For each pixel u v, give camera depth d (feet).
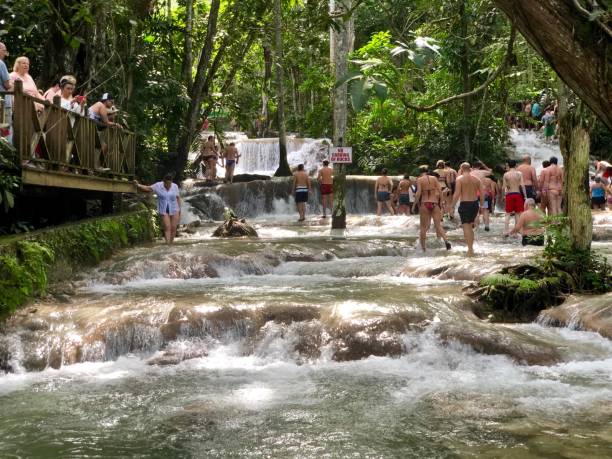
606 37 5.90
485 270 32.94
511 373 21.50
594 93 5.97
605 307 25.55
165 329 24.40
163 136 77.05
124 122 54.34
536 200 53.62
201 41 78.43
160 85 63.62
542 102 39.45
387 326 24.16
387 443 15.17
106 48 55.83
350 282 33.68
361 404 18.28
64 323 24.68
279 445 15.19
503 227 55.57
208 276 36.22
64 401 18.90
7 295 25.12
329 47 95.86
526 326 26.07
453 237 48.16
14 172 28.96
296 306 25.71
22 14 42.98
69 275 32.40
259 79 92.12
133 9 58.08
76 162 35.91
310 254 40.45
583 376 20.98
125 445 15.30
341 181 55.36
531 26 6.11
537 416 16.99
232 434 15.99
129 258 36.58
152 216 49.85
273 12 80.33
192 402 18.63
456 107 84.94
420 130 89.45
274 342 24.18
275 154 95.71
